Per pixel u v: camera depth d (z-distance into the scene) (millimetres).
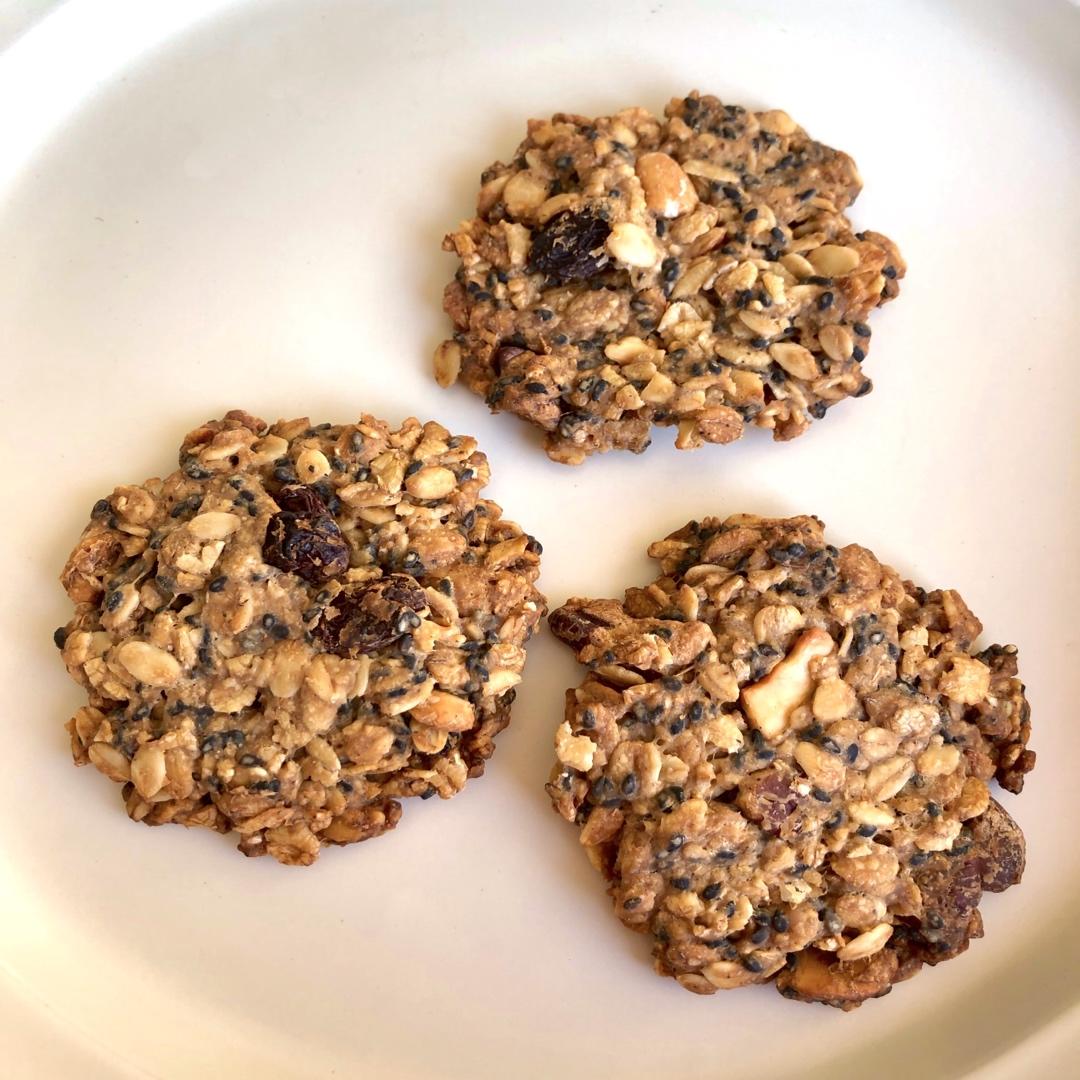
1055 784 193
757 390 188
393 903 187
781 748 178
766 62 208
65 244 200
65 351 198
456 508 186
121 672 175
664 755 176
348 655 174
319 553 175
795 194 195
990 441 203
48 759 188
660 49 209
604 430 191
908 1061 184
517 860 188
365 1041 183
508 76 208
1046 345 204
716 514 200
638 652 177
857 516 201
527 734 191
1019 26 207
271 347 201
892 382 204
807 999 181
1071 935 189
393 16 207
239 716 175
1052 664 197
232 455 184
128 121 203
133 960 184
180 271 202
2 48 194
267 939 185
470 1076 182
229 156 204
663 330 190
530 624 184
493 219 194
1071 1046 181
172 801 178
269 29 205
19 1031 178
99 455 197
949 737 183
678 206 189
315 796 175
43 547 193
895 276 199
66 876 186
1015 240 207
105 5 198
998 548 200
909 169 208
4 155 199
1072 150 208
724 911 173
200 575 174
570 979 186
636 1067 184
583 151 191
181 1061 180
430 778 178
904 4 208
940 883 180
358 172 205
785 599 183
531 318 189
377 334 202
